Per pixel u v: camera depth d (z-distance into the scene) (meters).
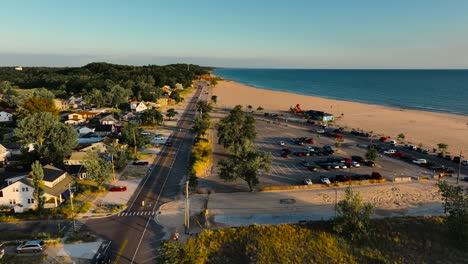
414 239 54.47
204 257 49.69
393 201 70.94
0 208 64.94
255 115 183.75
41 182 66.81
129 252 51.59
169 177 84.12
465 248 53.12
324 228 56.06
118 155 89.06
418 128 149.88
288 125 157.00
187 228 57.97
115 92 196.75
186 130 139.50
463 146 119.00
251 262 49.22
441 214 64.38
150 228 58.94
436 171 90.88
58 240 53.97
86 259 49.69
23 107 149.75
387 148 112.50
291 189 77.06
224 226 59.72
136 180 81.69
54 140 91.62
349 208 55.84
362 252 51.78
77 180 79.56
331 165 92.69
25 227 59.19
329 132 139.50
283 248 51.62
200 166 90.44
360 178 83.44
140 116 157.25
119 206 66.62
